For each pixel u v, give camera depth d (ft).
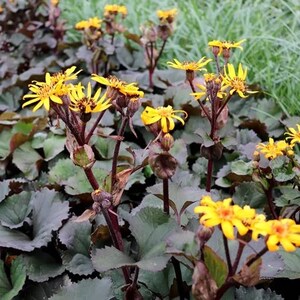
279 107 3.54
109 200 1.73
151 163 1.78
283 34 4.41
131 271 2.02
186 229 1.83
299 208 2.05
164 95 3.66
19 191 2.72
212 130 2.10
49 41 4.87
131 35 4.39
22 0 5.29
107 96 1.81
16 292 2.07
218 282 1.46
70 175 2.85
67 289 1.87
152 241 1.73
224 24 4.62
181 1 5.13
